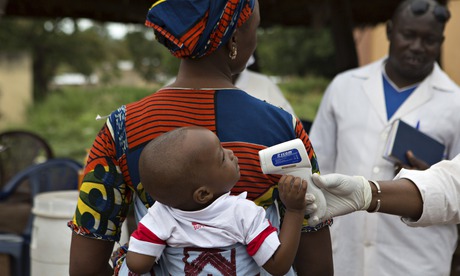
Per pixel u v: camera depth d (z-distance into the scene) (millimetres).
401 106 3197
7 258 4172
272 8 6621
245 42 1760
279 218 1787
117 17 6793
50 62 23047
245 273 1613
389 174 3150
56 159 4668
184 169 1523
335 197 1736
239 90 1738
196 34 1648
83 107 19641
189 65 1747
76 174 4605
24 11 6426
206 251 1589
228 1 1639
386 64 3330
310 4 6398
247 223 1575
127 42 25766
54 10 6473
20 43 22156
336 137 3453
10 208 4574
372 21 7566
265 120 1709
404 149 2949
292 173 1630
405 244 3104
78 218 1746
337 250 3254
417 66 3139
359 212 3189
